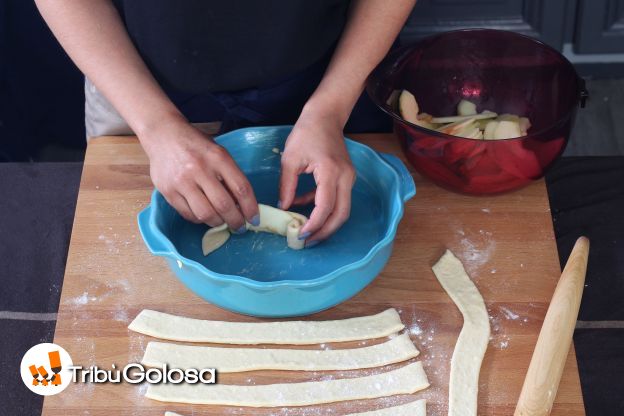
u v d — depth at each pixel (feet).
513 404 2.88
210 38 3.41
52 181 4.08
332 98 3.35
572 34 7.01
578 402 2.88
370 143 3.83
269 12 3.33
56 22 3.39
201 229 3.38
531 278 3.28
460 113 3.79
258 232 3.35
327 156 3.15
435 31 6.86
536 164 3.34
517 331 3.10
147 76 3.37
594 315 3.63
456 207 3.55
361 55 3.44
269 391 2.93
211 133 3.99
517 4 6.73
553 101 3.66
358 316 3.18
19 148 6.14
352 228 3.39
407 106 3.64
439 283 3.26
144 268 3.34
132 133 3.95
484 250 3.38
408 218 3.51
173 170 3.08
